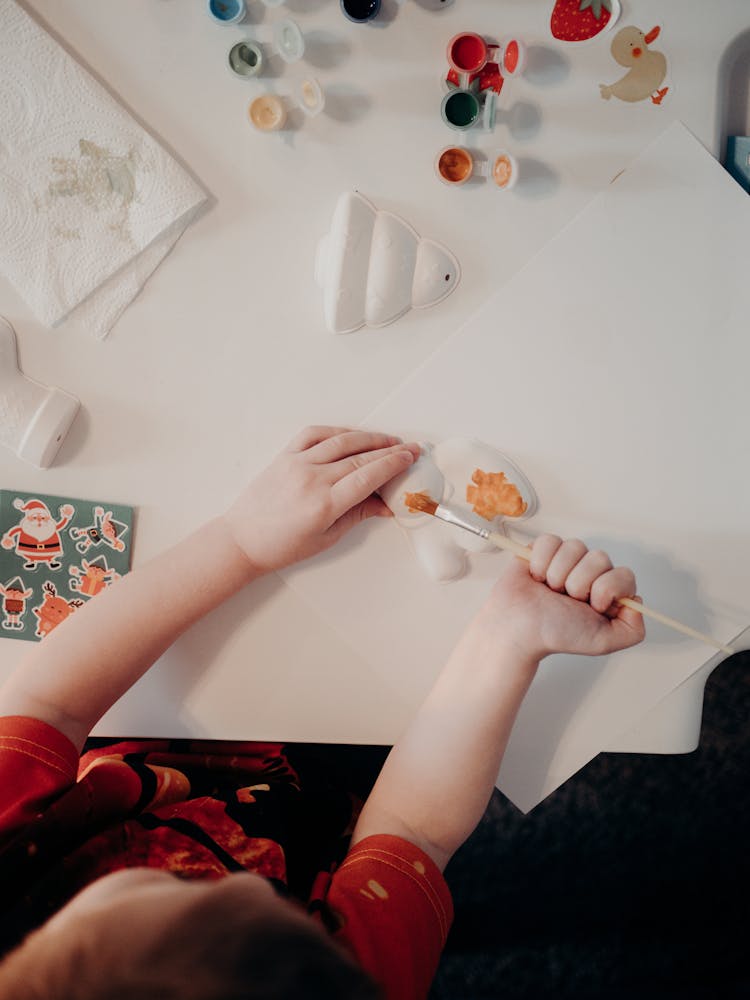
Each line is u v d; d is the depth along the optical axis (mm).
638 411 552
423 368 553
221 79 527
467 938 823
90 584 570
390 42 525
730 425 550
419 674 567
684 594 559
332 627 565
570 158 537
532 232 543
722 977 819
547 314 548
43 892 448
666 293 544
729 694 794
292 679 568
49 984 296
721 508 554
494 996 821
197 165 537
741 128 539
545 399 553
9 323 545
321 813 591
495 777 525
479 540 556
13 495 562
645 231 541
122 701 568
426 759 521
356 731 572
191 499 565
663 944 819
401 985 437
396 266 535
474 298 549
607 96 532
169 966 284
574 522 560
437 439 559
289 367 555
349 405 558
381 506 557
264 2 513
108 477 563
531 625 508
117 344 552
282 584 562
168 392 557
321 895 472
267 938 293
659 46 526
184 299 548
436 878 489
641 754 806
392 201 541
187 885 340
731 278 541
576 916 821
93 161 528
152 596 536
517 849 817
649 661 563
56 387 553
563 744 573
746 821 808
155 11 519
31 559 567
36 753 493
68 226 534
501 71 527
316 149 536
